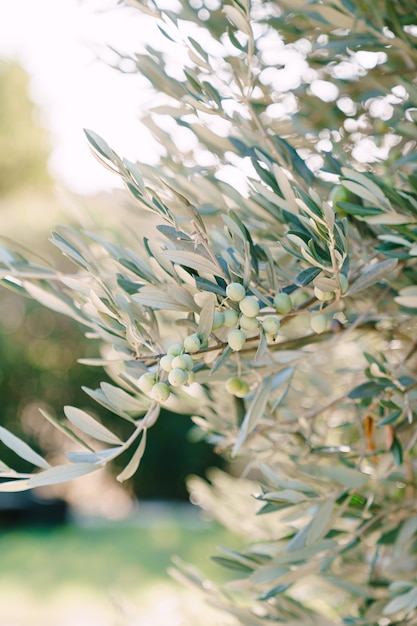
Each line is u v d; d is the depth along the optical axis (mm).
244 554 987
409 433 1054
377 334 1072
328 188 1030
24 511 6852
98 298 779
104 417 7484
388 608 903
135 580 4672
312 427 1018
